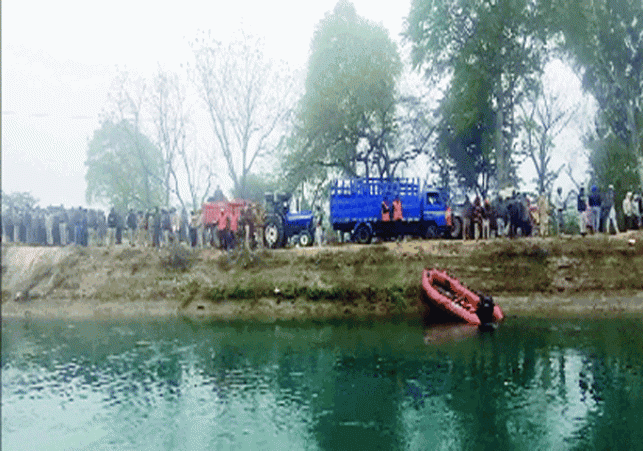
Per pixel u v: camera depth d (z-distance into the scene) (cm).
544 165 3575
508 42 3294
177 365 1479
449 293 2038
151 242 2633
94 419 1113
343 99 3553
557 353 1510
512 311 2092
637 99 3091
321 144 3619
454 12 3456
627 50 3106
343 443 1005
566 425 1070
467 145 3528
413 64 3584
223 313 2170
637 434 1027
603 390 1238
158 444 998
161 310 2214
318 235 2422
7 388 1295
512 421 1095
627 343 1591
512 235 2442
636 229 2486
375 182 2459
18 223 2777
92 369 1445
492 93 3331
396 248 2328
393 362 1469
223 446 984
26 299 2327
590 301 2084
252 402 1209
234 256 2389
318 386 1305
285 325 1950
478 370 1390
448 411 1153
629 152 3055
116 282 2366
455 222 2544
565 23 3209
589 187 3259
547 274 2191
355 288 2177
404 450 983
